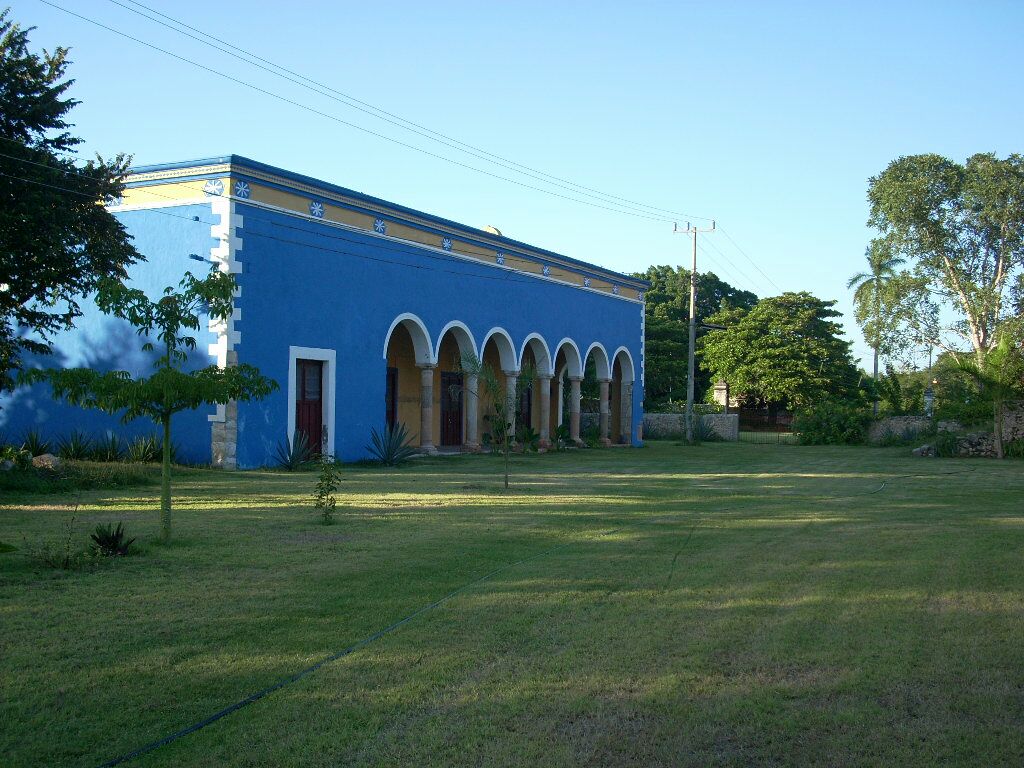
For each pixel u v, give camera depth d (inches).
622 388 1337.4
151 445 662.5
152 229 693.9
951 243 1610.5
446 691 195.3
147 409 347.6
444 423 1070.4
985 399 1192.2
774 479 752.3
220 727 171.9
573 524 442.6
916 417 1446.9
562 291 1150.3
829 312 2087.8
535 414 1246.3
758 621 258.2
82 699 182.9
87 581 281.6
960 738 176.1
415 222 871.1
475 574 313.3
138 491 516.7
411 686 197.3
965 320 1633.9
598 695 195.3
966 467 943.0
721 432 1649.9
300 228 731.4
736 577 319.0
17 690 186.1
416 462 828.6
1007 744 173.5
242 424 674.8
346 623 244.2
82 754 158.9
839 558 360.8
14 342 631.2
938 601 287.3
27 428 744.3
